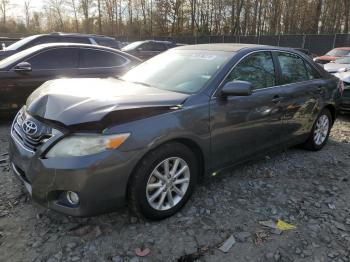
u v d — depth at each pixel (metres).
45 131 2.76
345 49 16.73
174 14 43.59
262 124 3.89
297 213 3.36
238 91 3.24
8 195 3.45
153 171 2.91
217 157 3.46
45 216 3.11
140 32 46.09
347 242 2.94
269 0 41.34
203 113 3.20
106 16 47.97
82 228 2.95
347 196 3.77
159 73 3.88
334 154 5.11
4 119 6.36
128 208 3.06
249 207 3.42
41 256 2.61
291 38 27.06
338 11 39.84
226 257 2.70
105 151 2.59
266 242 2.89
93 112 2.66
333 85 5.15
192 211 3.29
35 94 3.37
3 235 2.83
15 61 5.99
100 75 6.71
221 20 43.44
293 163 4.64
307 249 2.83
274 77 4.13
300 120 4.54
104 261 2.59
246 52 3.84
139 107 2.78
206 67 3.64
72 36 10.57
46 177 2.63
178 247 2.78
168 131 2.90
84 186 2.57
